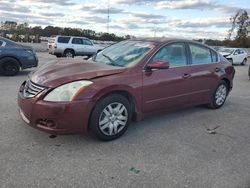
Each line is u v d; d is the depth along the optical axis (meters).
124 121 4.65
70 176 3.43
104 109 4.33
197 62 6.00
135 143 4.48
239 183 3.49
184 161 3.96
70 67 4.59
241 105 7.40
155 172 3.62
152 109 5.09
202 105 6.80
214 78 6.36
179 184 3.39
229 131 5.30
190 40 6.04
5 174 3.39
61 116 4.00
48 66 4.77
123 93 4.61
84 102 4.09
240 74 15.81
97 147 4.25
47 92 4.07
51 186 3.21
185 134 5.00
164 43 5.36
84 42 22.20
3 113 5.53
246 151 4.42
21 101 4.35
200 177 3.57
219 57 6.73
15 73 10.55
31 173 3.44
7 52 10.24
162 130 5.12
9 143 4.21
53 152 4.01
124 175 3.52
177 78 5.38
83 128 4.19
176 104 5.53
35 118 4.13
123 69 4.66
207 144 4.61
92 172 3.54
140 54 5.08
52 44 21.59
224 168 3.83
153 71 4.98
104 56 5.46
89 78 4.24
